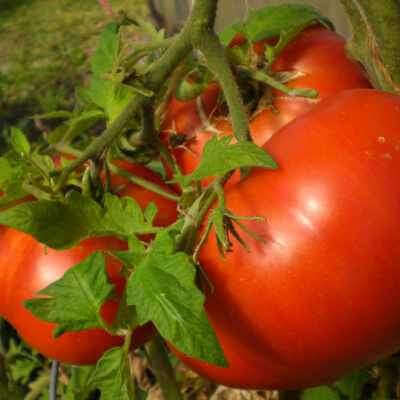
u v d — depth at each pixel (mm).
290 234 175
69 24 1240
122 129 209
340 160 176
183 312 155
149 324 217
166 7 746
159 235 168
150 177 232
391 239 171
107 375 173
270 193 179
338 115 184
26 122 905
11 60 1160
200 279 180
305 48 232
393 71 206
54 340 218
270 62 225
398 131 179
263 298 177
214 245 181
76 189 217
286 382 194
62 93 988
